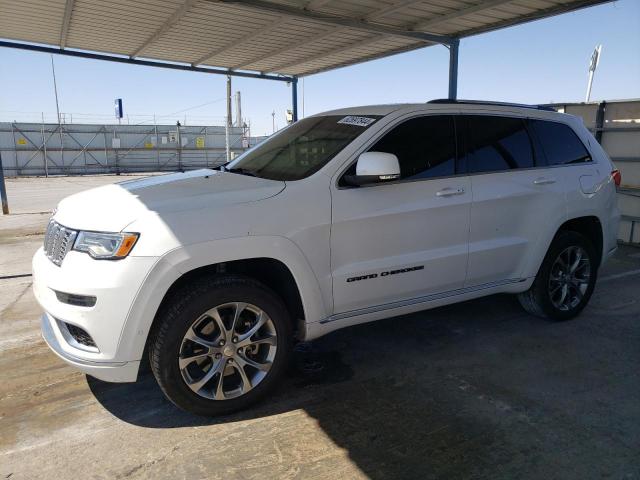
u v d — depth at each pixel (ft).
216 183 10.95
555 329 14.60
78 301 9.05
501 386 11.30
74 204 10.55
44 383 11.60
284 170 11.71
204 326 9.84
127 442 9.33
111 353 9.03
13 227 33.65
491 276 13.20
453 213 12.14
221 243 9.39
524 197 13.30
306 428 9.71
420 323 15.10
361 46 31.53
